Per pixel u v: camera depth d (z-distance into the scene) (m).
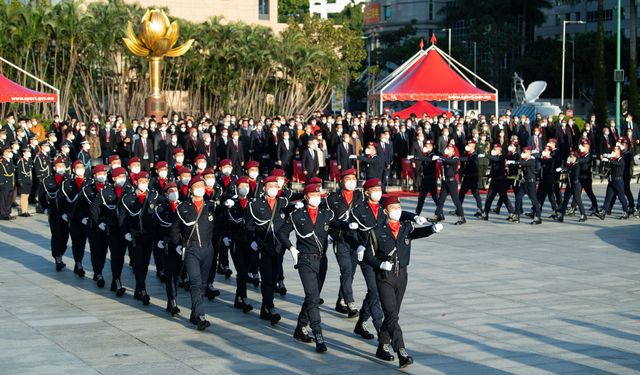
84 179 19.05
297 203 13.66
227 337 14.06
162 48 47.81
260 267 14.98
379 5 165.50
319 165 33.59
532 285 17.89
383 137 32.84
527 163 26.53
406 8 158.50
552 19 137.00
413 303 16.25
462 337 13.83
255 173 17.47
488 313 15.45
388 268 12.03
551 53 110.94
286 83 64.38
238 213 15.73
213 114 63.22
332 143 36.06
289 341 13.84
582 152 27.47
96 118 38.19
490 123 39.81
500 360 12.53
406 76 42.91
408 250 12.61
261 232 14.80
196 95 62.66
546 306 15.99
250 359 12.77
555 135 37.97
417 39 119.00
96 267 18.14
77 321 15.11
